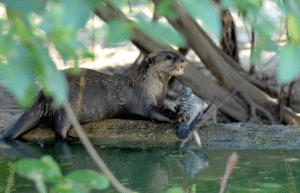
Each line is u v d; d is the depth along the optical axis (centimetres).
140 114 989
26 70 145
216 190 557
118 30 160
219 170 660
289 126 958
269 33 185
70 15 142
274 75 1566
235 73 1309
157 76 973
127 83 1009
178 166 692
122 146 859
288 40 180
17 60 145
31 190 554
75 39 169
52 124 992
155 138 920
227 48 1441
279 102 1308
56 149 838
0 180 610
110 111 995
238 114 1297
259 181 592
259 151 789
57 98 144
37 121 951
